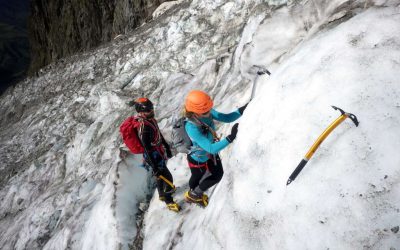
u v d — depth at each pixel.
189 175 5.31
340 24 3.67
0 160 14.73
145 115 4.34
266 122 3.38
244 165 3.41
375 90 2.78
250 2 11.88
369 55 2.99
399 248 2.20
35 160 12.71
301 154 2.90
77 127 12.80
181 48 12.75
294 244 2.65
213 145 3.50
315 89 3.13
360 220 2.39
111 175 5.56
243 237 3.04
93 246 5.13
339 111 2.84
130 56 14.54
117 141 9.57
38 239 7.60
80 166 10.16
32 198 11.06
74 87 16.77
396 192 2.34
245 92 5.66
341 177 2.58
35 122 15.98
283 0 10.07
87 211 6.41
